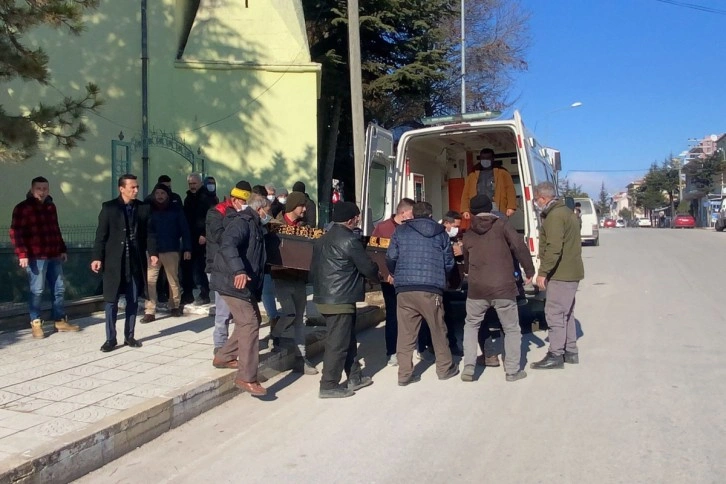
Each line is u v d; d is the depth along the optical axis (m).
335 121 21.88
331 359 6.51
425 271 6.84
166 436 5.49
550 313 7.35
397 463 4.82
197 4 17.23
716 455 4.81
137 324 9.00
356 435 5.43
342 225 6.62
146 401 5.58
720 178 67.25
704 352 7.98
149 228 8.55
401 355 6.94
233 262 6.08
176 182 15.15
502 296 6.83
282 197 11.45
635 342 8.61
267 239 6.98
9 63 8.38
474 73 31.98
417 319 6.98
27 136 8.38
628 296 12.83
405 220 7.33
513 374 6.96
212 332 8.47
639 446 5.01
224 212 7.59
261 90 15.83
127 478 4.66
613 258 21.55
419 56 21.80
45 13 8.44
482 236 6.95
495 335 8.84
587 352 8.12
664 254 22.73
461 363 7.93
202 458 5.01
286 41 16.00
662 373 7.06
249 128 15.76
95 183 14.30
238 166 15.71
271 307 7.70
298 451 5.11
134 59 15.03
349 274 6.52
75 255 10.14
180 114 15.45
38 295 8.04
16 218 7.91
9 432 4.84
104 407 5.43
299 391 6.83
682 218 62.84
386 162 10.07
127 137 14.87
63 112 9.09
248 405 6.34
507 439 5.23
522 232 11.94
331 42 21.64
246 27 15.98
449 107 30.80
